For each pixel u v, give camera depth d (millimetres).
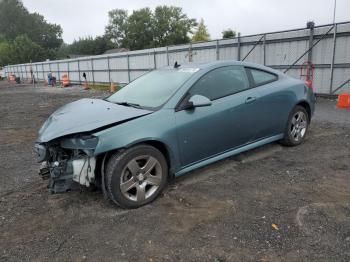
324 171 4457
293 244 2822
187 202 3711
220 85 4441
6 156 6016
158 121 3736
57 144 3613
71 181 3520
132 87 4820
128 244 2961
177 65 4914
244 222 3213
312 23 13180
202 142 4133
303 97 5469
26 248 2986
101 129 3455
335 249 2729
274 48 14977
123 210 3607
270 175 4387
